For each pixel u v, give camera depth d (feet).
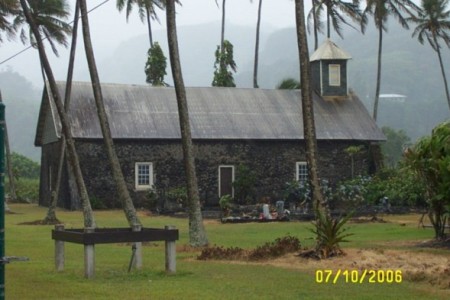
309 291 41.39
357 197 132.16
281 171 153.38
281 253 57.06
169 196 140.15
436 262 52.24
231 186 150.20
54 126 150.92
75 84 151.33
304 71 56.49
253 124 153.79
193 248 66.28
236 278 46.24
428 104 520.42
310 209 126.93
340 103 166.91
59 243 50.31
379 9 196.13
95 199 141.38
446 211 64.75
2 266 29.86
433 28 202.18
